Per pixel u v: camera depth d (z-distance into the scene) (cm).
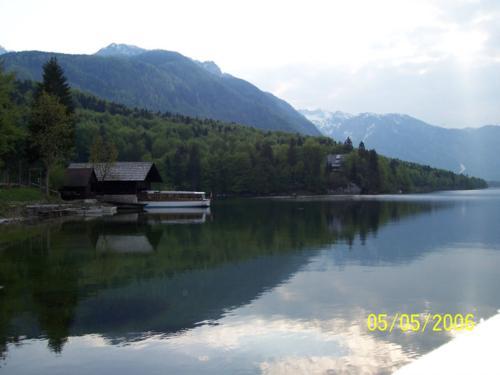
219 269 2505
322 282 2198
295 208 8031
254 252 3064
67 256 2914
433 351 1362
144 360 1305
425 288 2081
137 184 8162
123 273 2402
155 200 8156
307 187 16888
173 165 15438
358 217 5947
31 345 1414
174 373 1228
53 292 2012
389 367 1260
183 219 5669
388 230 4375
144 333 1511
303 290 2044
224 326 1576
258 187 15750
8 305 1819
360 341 1441
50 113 6756
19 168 7712
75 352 1359
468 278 2289
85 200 7138
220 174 15962
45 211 5738
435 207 8162
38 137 6631
